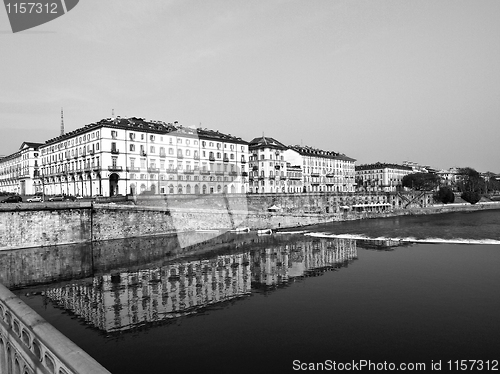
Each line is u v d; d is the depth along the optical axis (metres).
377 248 49.53
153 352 17.08
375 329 19.61
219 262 35.03
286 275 32.88
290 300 24.62
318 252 46.69
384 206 118.62
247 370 15.36
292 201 90.62
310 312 22.33
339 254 45.16
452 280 30.58
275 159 107.19
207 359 16.38
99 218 52.91
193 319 20.95
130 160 73.06
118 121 75.00
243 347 17.42
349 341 18.12
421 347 17.52
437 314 22.03
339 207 106.00
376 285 29.17
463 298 25.23
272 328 19.62
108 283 30.50
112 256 43.28
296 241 57.25
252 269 33.94
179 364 15.98
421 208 118.94
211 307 22.88
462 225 79.69
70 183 84.38
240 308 22.86
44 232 48.91
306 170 120.38
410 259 40.81
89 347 17.83
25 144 112.94
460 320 20.98
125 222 54.50
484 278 31.12
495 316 21.52
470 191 153.50
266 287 27.84
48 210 49.19
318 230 72.75
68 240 50.47
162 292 25.86
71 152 84.88
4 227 46.25
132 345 17.84
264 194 82.06
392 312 22.41
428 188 155.25
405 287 28.45
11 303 5.75
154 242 51.25
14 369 5.79
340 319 21.06
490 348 17.28
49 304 25.67
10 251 45.91
